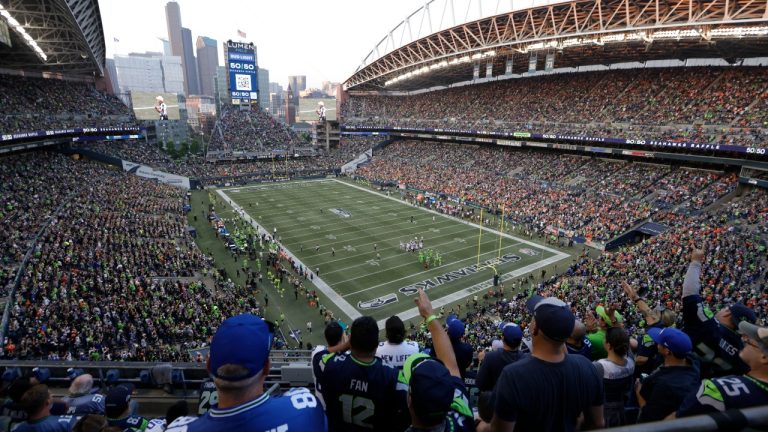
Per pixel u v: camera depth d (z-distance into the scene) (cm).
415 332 2905
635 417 539
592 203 5247
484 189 6556
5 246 3109
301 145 9975
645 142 5231
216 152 8812
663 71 6397
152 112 8462
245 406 235
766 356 303
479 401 401
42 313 2280
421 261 4122
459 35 6944
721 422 189
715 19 4178
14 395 504
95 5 5228
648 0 4712
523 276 3844
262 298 3372
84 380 614
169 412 496
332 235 4953
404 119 9656
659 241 3647
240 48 10381
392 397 345
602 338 672
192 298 2844
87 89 7925
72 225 3922
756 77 5303
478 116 8212
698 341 503
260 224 5341
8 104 5919
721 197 4394
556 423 298
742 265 2831
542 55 6694
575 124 6488
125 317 2445
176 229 4612
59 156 6456
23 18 4628
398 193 7350
